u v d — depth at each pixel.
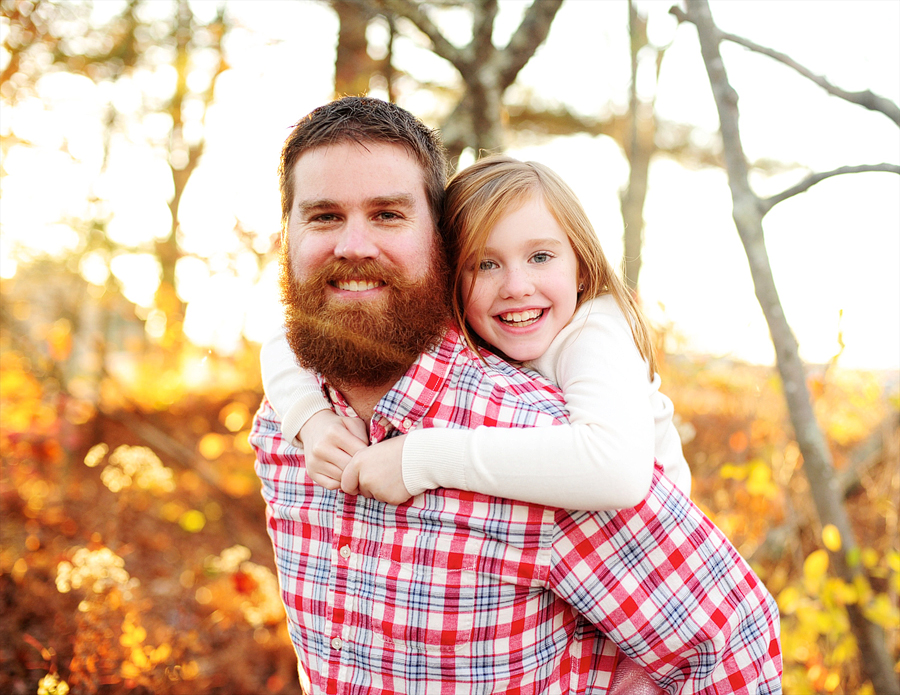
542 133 8.05
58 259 4.79
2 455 4.05
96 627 2.33
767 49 1.98
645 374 1.37
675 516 1.21
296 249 1.26
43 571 3.07
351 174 1.20
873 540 3.10
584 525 1.19
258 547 4.25
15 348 4.30
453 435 1.18
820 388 2.74
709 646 1.20
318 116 1.26
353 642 1.25
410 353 1.23
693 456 3.42
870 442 3.00
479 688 1.19
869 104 1.83
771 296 2.11
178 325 4.92
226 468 4.55
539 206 1.46
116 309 5.09
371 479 1.20
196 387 5.82
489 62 2.87
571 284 1.48
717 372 3.38
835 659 2.60
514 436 1.17
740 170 2.09
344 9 4.28
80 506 4.12
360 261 1.20
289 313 1.33
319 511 1.33
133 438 5.04
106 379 4.73
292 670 2.99
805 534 3.08
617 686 1.32
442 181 1.41
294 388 1.42
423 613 1.20
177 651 2.62
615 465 1.12
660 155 7.94
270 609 3.16
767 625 1.26
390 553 1.23
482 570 1.19
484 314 1.47
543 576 1.19
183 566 3.70
